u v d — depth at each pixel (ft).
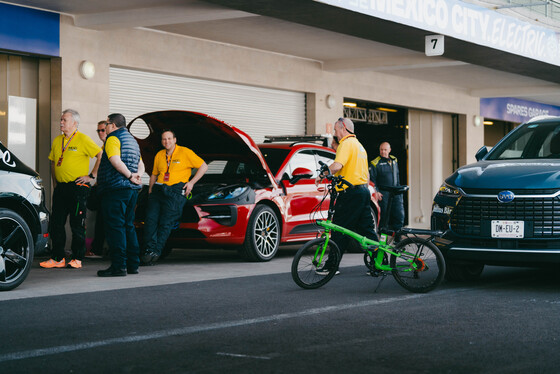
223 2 35.81
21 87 39.19
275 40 48.01
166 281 27.09
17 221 24.44
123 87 43.55
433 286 24.35
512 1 52.29
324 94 56.08
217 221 32.91
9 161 25.21
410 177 68.13
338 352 15.58
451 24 44.16
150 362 14.66
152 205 32.27
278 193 35.17
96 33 41.39
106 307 21.08
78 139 31.76
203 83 48.19
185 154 32.50
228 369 14.15
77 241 31.91
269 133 52.80
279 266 32.45
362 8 38.17
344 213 26.78
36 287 25.35
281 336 17.17
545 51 53.01
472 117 73.31
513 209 24.11
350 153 26.68
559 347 16.14
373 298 23.06
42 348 15.84
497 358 15.11
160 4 38.29
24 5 37.88
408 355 15.34
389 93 62.28
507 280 27.76
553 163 25.20
